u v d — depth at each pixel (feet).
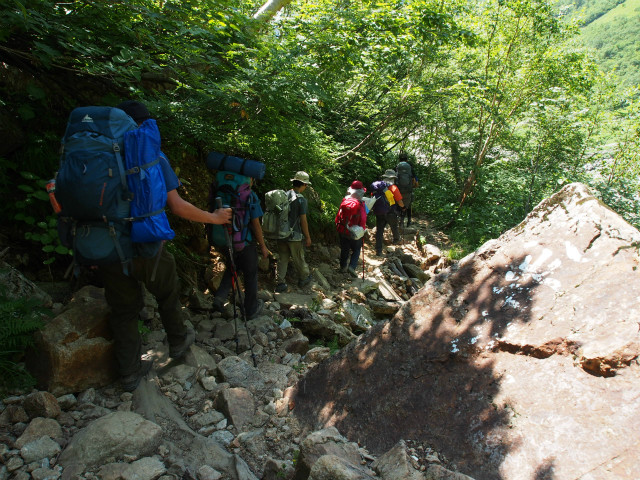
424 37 26.53
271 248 23.76
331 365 9.52
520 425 6.71
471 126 44.27
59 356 9.11
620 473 5.60
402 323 9.07
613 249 7.60
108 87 14.83
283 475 7.68
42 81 14.01
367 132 37.83
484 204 39.99
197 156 20.06
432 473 6.49
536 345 7.29
